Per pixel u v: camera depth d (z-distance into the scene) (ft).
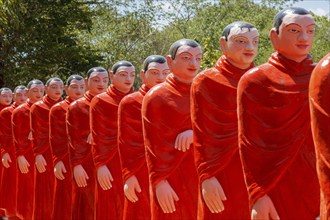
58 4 78.43
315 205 18.98
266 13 109.29
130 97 28.40
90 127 32.12
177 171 24.49
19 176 43.73
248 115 19.39
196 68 24.58
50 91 40.04
